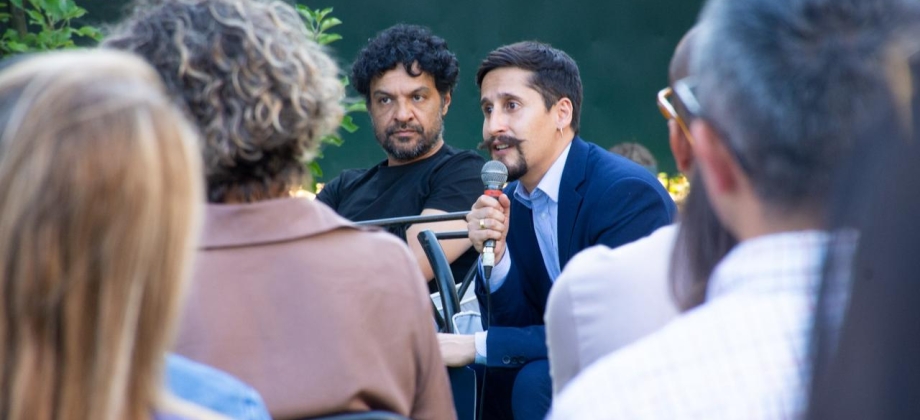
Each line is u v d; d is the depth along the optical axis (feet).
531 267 21.59
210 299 11.43
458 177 27.89
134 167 6.23
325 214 12.28
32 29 37.06
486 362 19.74
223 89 11.92
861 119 6.46
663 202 20.21
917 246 5.91
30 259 6.13
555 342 11.35
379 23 50.55
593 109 52.47
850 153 6.30
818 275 6.41
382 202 28.25
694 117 8.00
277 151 12.29
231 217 11.82
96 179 6.15
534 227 21.58
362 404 11.78
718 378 6.52
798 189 6.88
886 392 5.84
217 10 12.24
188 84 11.92
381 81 28.22
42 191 6.12
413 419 12.84
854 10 6.86
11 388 6.19
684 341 6.72
